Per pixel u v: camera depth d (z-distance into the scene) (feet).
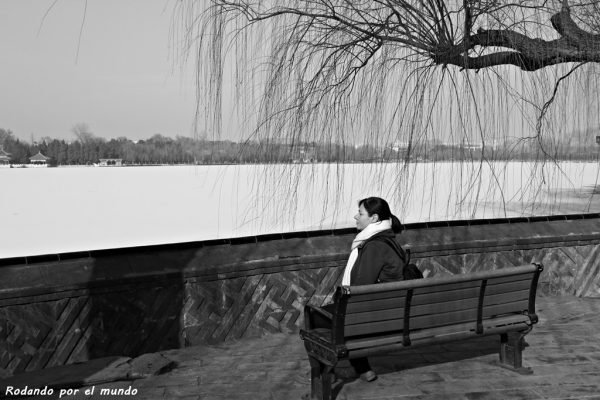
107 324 14.89
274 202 13.21
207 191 79.41
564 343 16.42
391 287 11.34
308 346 12.29
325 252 17.84
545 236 21.38
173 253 16.56
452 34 10.77
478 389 12.92
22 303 13.76
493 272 12.59
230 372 14.28
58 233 55.93
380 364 14.87
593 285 22.24
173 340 15.90
